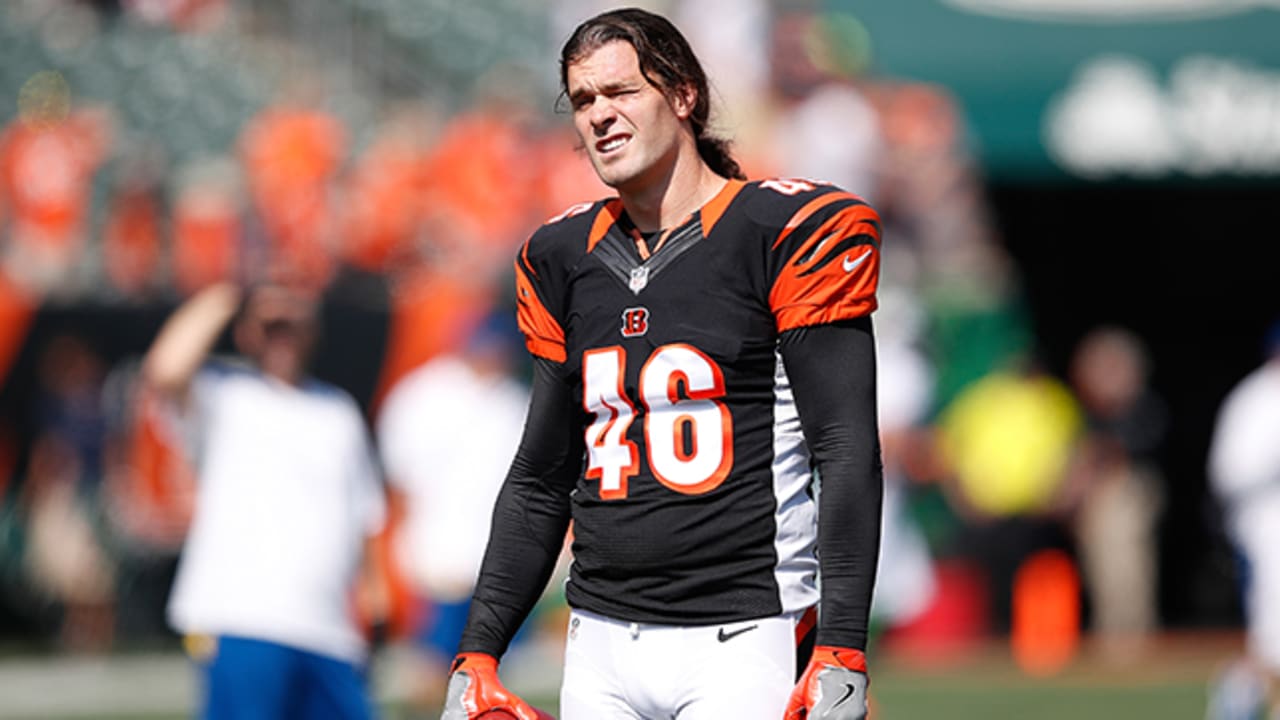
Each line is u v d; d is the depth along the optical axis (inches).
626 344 514.0
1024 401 1989.4
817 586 522.6
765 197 510.3
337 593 928.3
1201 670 1830.7
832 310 499.2
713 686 503.8
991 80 2145.7
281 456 920.9
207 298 940.6
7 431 1764.3
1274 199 2546.8
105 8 2448.3
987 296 2076.8
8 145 2062.0
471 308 1782.7
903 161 2133.4
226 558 911.7
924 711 1530.5
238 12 2503.7
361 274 1925.4
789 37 2151.8
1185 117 2128.4
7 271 1898.4
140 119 2290.8
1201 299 2561.5
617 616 517.7
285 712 914.7
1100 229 2554.1
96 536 1775.3
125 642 1800.0
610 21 516.1
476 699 529.0
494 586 543.8
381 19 2475.4
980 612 1980.8
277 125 2066.9
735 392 506.6
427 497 1188.5
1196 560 2437.3
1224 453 1218.6
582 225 533.6
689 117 524.7
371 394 1749.5
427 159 2094.0
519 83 2411.4
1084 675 1784.0
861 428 498.0
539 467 543.2
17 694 1600.6
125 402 1763.0
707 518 504.4
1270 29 2151.8
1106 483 2026.3
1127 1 2164.1
